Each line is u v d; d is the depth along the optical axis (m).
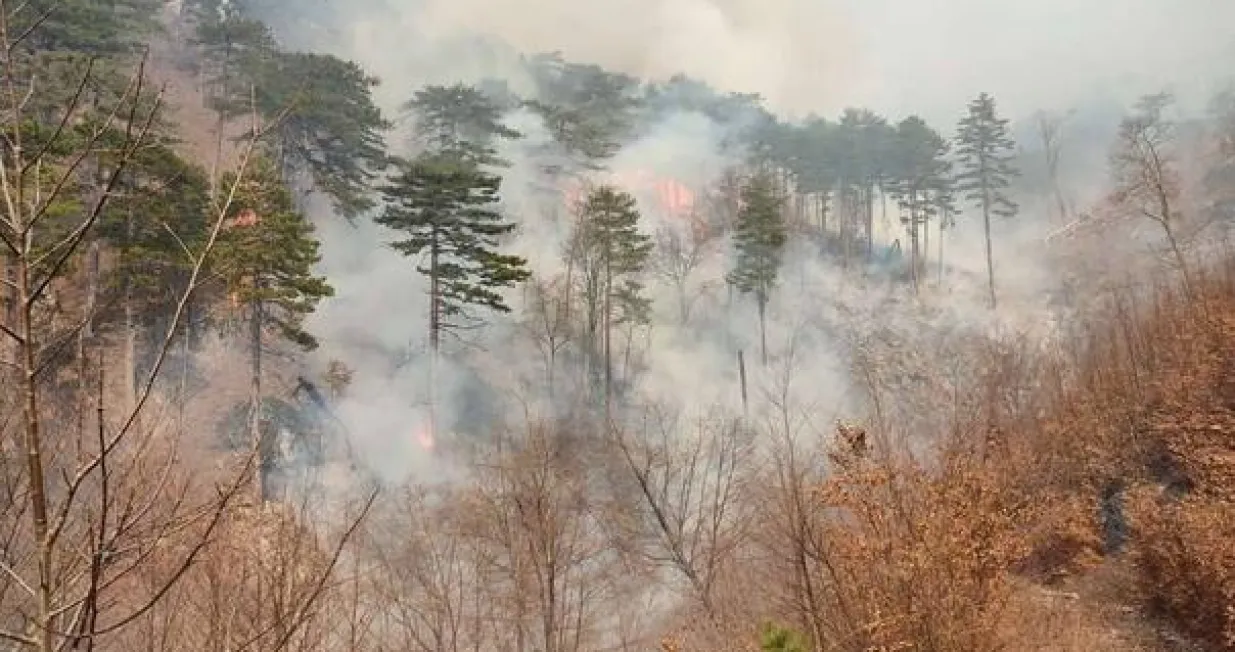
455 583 12.60
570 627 13.05
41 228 21.28
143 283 25.86
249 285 26.80
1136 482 13.33
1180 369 15.10
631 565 14.98
